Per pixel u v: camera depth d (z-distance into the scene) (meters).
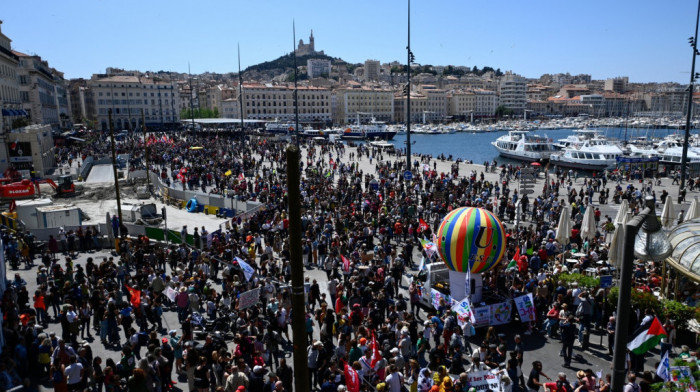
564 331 16.08
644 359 16.03
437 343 15.66
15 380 13.14
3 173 55.50
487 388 12.88
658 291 20.41
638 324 16.64
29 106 94.94
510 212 36.12
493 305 18.44
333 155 86.19
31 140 59.69
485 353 14.54
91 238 29.77
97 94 164.25
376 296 19.38
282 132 138.50
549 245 25.62
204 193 44.25
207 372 13.23
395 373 12.88
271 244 29.09
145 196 47.91
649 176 56.75
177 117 181.62
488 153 116.19
